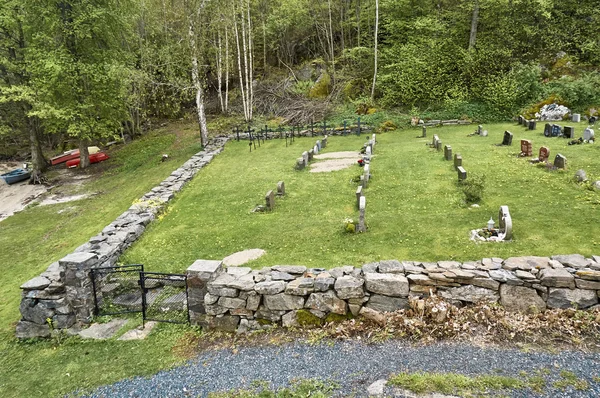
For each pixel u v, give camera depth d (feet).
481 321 22.25
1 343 27.84
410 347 21.36
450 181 45.60
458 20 107.76
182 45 98.89
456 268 24.29
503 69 94.38
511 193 39.88
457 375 18.72
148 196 51.39
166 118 124.06
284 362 21.63
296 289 24.31
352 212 40.34
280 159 66.95
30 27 81.82
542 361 19.17
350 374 19.95
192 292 26.30
